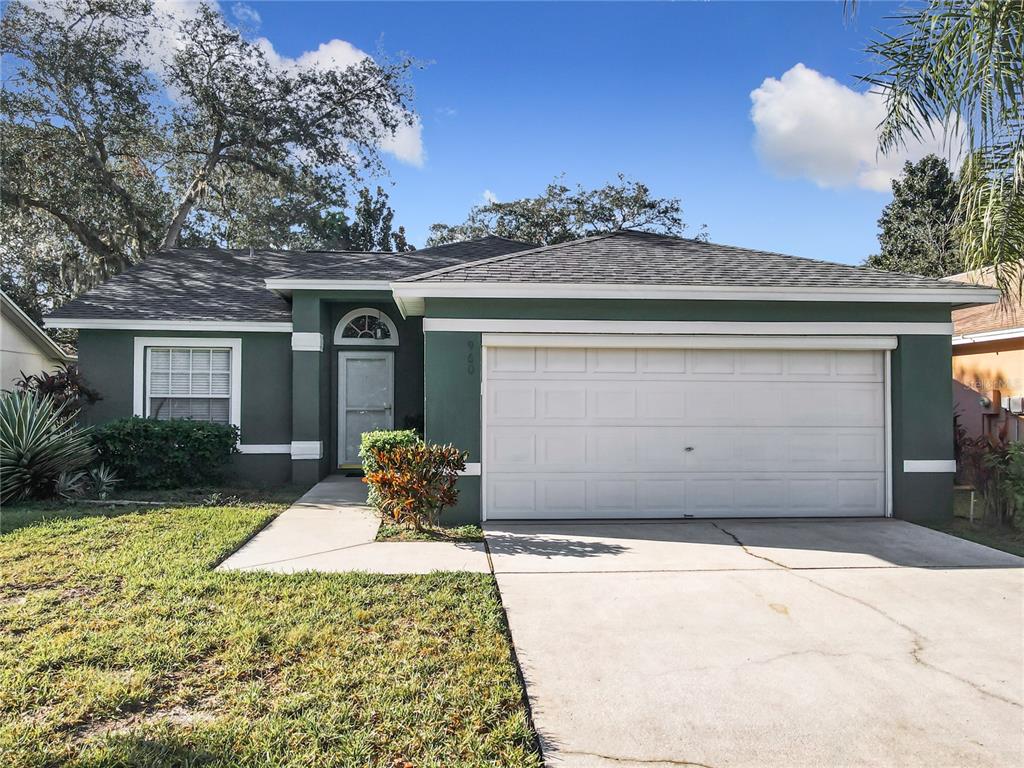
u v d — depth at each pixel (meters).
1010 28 5.14
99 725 3.15
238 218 24.19
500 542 6.99
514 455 8.21
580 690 3.62
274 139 22.36
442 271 8.16
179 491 10.34
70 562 5.86
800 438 8.47
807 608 4.94
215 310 12.38
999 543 7.07
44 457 9.18
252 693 3.44
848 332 8.34
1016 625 4.62
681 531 7.59
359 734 3.06
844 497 8.48
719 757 2.98
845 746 3.08
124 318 11.74
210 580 5.33
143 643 4.04
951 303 8.39
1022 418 11.32
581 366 8.30
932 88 5.83
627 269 8.49
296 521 8.11
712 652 4.13
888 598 5.19
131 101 20.02
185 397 12.13
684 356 8.40
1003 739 3.15
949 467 8.41
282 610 4.67
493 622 4.50
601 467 8.28
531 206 33.03
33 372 13.92
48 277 22.73
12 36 18.69
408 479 7.26
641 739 3.13
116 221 21.42
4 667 3.70
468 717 3.25
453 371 8.02
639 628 4.52
